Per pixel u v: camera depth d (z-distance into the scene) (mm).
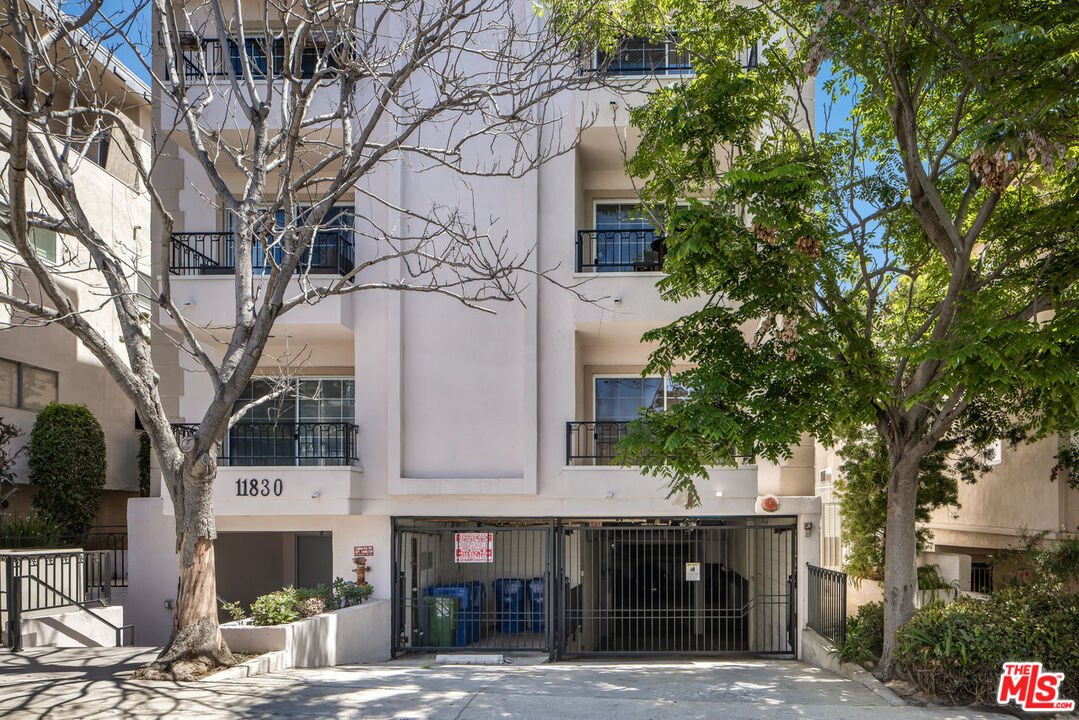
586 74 11289
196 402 14195
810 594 12766
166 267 8664
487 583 15117
